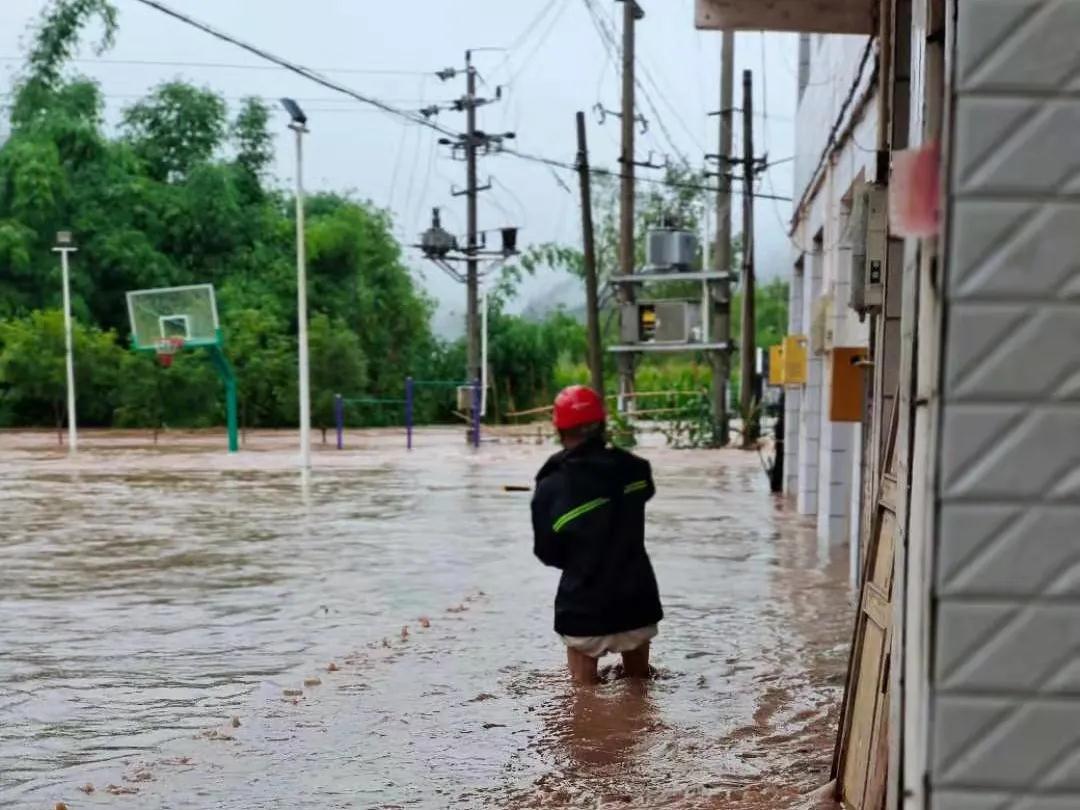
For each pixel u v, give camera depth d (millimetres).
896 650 2588
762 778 4508
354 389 44781
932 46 2428
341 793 4430
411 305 54281
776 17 7539
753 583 9031
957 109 2113
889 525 3752
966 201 2115
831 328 9875
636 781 4516
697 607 8047
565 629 5996
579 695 5816
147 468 22734
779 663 6426
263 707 5676
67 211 47969
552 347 57000
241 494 17172
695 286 52031
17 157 46938
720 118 28844
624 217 29391
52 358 37281
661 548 11039
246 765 4773
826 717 5367
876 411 4723
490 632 7383
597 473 5949
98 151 49531
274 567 10156
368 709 5609
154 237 50250
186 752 4961
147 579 9570
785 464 16344
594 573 5949
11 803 4355
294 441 33719
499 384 55469
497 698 5789
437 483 19047
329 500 16188
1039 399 2115
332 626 7629
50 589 9117
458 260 35344
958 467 2139
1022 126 2098
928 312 2283
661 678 6133
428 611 8117
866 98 7883
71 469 22469
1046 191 2100
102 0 49875
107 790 4488
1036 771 2141
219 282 50312
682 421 29047
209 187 51062
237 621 7816
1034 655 2135
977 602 2145
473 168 35406
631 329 28891
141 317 29766
